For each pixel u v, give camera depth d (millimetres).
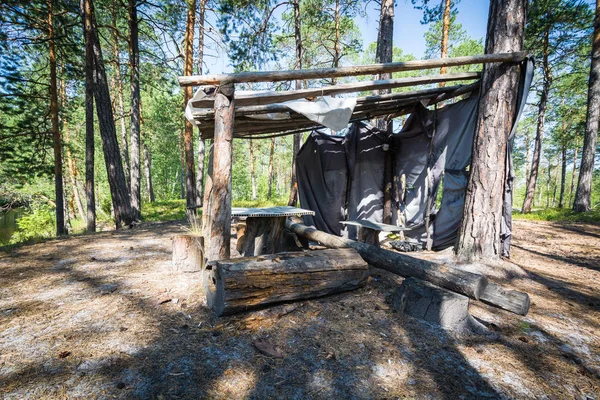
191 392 1553
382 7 7535
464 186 4688
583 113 14055
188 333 2102
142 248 4785
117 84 15250
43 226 11688
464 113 4680
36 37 8250
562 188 18859
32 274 3402
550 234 7023
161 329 2152
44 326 2188
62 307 2506
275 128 5516
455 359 1895
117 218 7473
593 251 5238
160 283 3090
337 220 6312
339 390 1601
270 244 4074
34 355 1830
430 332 2197
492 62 3363
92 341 1990
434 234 5066
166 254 4387
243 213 3525
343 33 11719
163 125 20703
